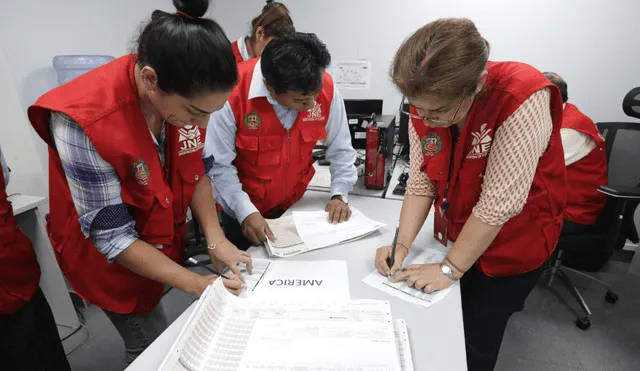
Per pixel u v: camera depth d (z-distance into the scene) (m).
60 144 0.70
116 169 0.74
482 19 2.37
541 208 0.90
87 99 0.69
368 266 0.97
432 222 1.22
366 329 0.71
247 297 0.83
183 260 1.09
